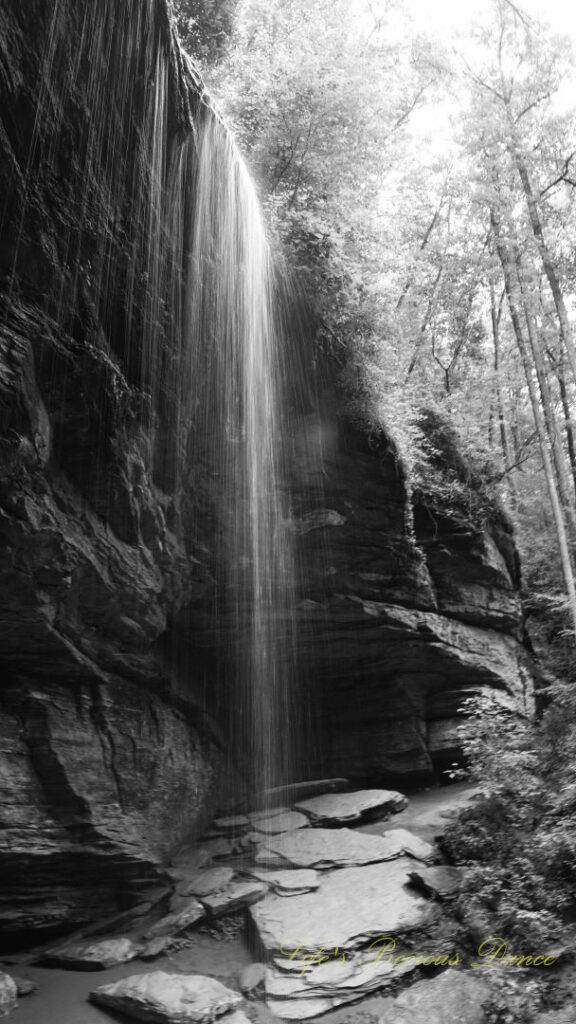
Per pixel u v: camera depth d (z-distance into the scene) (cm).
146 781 822
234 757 1002
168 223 810
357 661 1088
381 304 1106
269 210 1023
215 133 894
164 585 836
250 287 947
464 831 862
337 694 1109
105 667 796
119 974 662
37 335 628
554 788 874
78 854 714
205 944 720
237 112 1062
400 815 984
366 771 1104
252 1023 593
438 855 843
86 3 658
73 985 642
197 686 983
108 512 728
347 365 1055
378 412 1077
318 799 1010
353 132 1113
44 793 706
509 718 1080
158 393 798
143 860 768
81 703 764
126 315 745
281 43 1150
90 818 727
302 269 1014
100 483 712
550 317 1414
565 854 756
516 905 714
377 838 863
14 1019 583
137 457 756
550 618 1388
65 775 714
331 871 810
